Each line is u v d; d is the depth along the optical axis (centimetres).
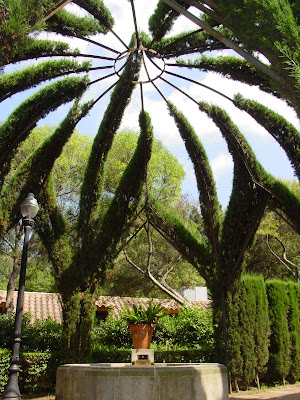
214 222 935
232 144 877
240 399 773
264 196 891
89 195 916
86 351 865
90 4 655
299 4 369
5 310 1227
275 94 736
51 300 1432
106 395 538
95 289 916
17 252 1248
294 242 1956
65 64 715
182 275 1661
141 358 734
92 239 935
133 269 1530
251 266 1967
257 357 938
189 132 899
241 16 385
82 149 1442
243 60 723
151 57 773
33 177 834
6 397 514
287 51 345
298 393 857
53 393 854
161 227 998
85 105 819
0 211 777
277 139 781
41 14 396
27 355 859
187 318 1117
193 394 564
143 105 880
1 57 394
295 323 1088
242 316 930
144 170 966
